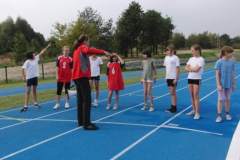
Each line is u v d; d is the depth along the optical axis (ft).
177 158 23.49
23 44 184.65
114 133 30.58
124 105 45.91
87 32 167.94
